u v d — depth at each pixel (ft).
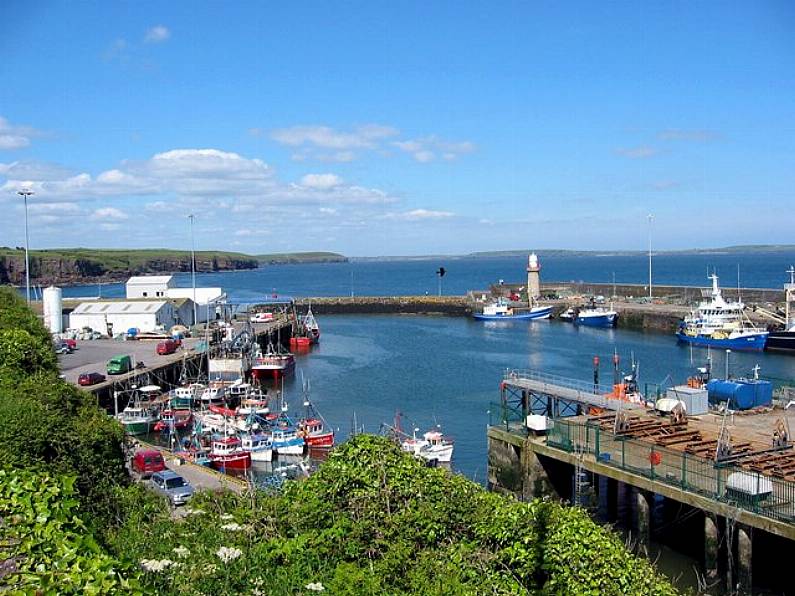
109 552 39.40
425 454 129.49
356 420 170.60
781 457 89.20
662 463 91.76
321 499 49.14
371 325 381.60
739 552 77.56
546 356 256.52
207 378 215.72
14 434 60.29
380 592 40.65
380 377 224.12
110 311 282.36
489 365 240.12
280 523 50.31
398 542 45.01
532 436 112.88
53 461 61.41
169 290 350.64
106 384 179.52
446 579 41.34
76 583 30.22
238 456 136.77
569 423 109.29
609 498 102.73
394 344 301.43
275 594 40.24
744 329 259.60
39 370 91.97
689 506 94.17
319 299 455.22
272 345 286.25
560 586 41.86
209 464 136.05
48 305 275.59
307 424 154.40
